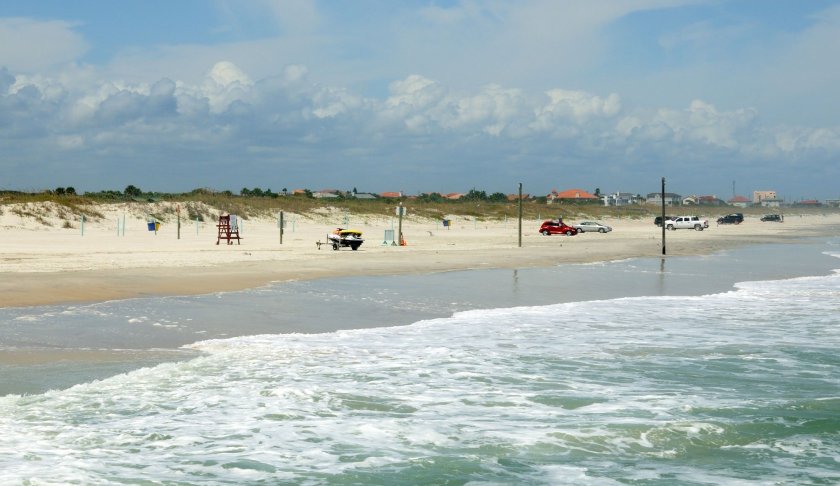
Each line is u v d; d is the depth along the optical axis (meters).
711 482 8.74
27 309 19.84
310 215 105.25
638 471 9.05
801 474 9.02
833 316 21.52
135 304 21.33
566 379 13.42
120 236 63.88
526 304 23.77
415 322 19.66
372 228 99.44
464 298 24.84
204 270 31.47
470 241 64.62
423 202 148.12
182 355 14.68
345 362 14.50
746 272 36.81
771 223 153.38
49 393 11.67
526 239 70.50
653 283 30.95
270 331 17.69
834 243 68.75
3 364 13.42
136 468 8.77
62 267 31.08
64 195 86.12
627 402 11.92
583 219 154.75
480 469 9.03
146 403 11.34
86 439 9.68
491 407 11.58
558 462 9.31
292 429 10.38
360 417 10.98
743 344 16.95
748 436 10.37
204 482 8.44
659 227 121.50
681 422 10.90
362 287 27.28
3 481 8.14
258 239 63.03
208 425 10.43
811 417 11.22
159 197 96.94
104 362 13.84
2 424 10.12
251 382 12.76
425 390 12.51
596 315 21.39
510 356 15.36
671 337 17.83
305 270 33.03
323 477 8.70
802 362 15.07
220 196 105.06
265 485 8.41
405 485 8.52
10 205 75.19
